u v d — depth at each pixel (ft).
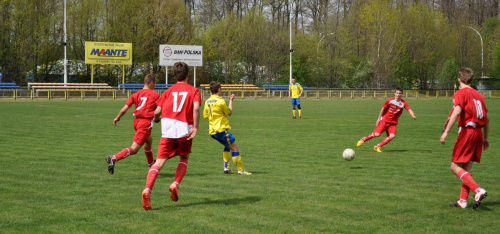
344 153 29.99
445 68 181.47
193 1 219.00
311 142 42.55
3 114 75.66
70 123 60.59
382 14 185.57
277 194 21.53
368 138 37.37
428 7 205.57
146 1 170.09
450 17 232.12
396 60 188.44
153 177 18.45
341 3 232.53
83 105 104.22
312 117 75.10
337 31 199.11
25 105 102.32
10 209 18.49
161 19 171.01
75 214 17.87
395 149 38.55
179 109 19.10
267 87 167.43
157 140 43.96
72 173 26.50
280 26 222.07
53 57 162.30
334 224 16.75
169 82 180.04
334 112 88.48
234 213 18.20
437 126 60.59
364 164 30.50
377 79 185.57
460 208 19.15
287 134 49.39
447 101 144.05
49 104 106.93
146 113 26.35
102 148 37.27
